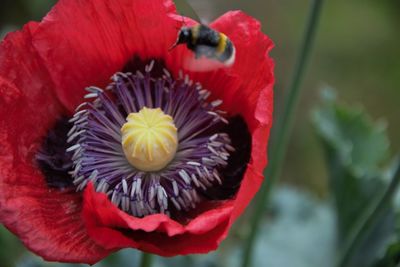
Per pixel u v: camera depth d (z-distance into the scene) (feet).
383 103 2.37
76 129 1.22
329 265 1.61
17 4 2.02
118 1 1.21
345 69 2.43
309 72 2.39
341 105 1.59
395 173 1.34
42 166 1.21
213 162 1.21
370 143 1.59
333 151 1.53
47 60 1.22
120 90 1.25
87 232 1.11
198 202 1.20
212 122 1.24
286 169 2.20
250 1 2.47
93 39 1.23
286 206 1.68
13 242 1.55
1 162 1.16
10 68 1.20
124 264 1.50
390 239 1.45
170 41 1.24
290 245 1.63
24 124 1.21
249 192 1.10
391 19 2.58
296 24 2.46
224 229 1.10
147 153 1.19
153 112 1.21
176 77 1.26
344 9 2.57
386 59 2.47
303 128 2.27
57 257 1.11
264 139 1.10
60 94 1.24
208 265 1.55
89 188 1.07
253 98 1.20
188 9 1.23
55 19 1.21
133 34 1.24
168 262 1.54
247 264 1.45
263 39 1.18
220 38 1.11
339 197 1.53
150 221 1.09
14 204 1.13
